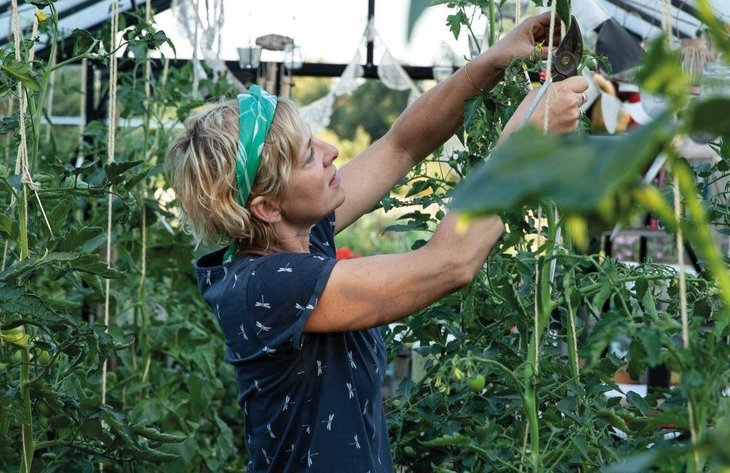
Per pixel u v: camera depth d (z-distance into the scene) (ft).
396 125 6.30
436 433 6.16
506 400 5.88
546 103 4.40
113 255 11.64
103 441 6.31
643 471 4.13
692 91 6.94
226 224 5.30
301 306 4.99
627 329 3.36
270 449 5.54
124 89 10.77
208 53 12.53
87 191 6.29
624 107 12.25
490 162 2.21
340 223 6.19
